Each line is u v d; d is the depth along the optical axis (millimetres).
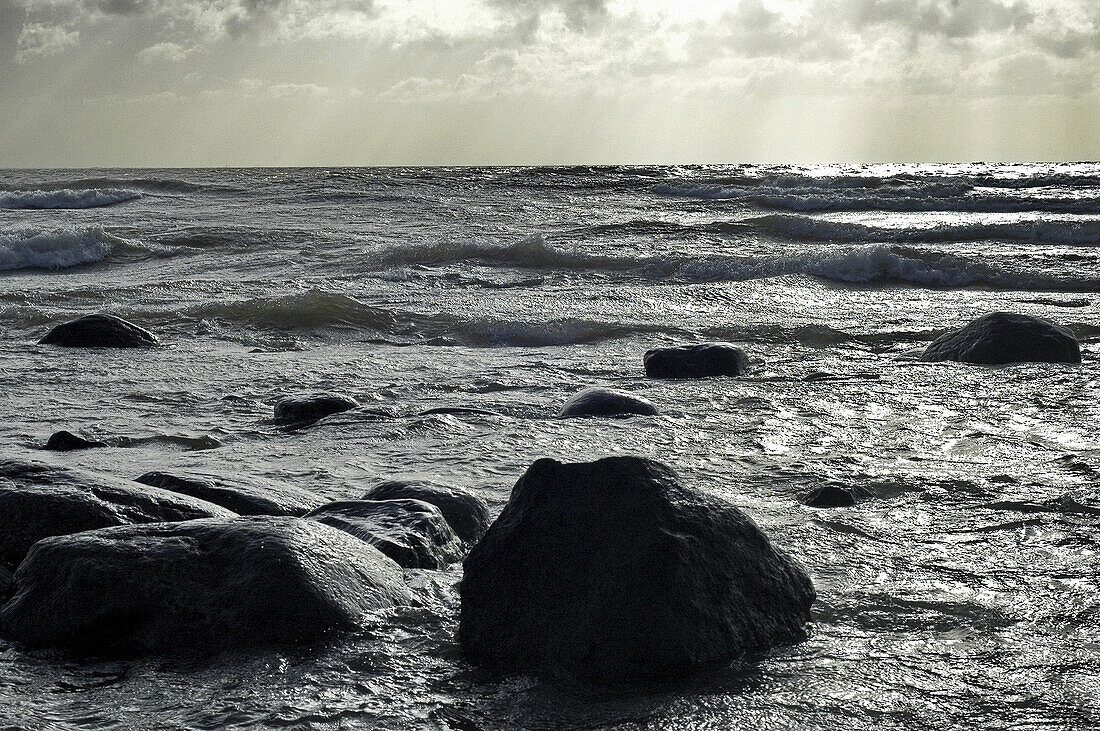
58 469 4945
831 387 9078
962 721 3061
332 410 8055
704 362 9844
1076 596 4062
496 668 3473
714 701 3195
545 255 17891
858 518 5234
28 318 13188
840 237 20641
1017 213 26438
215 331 12523
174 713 3146
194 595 3787
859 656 3514
